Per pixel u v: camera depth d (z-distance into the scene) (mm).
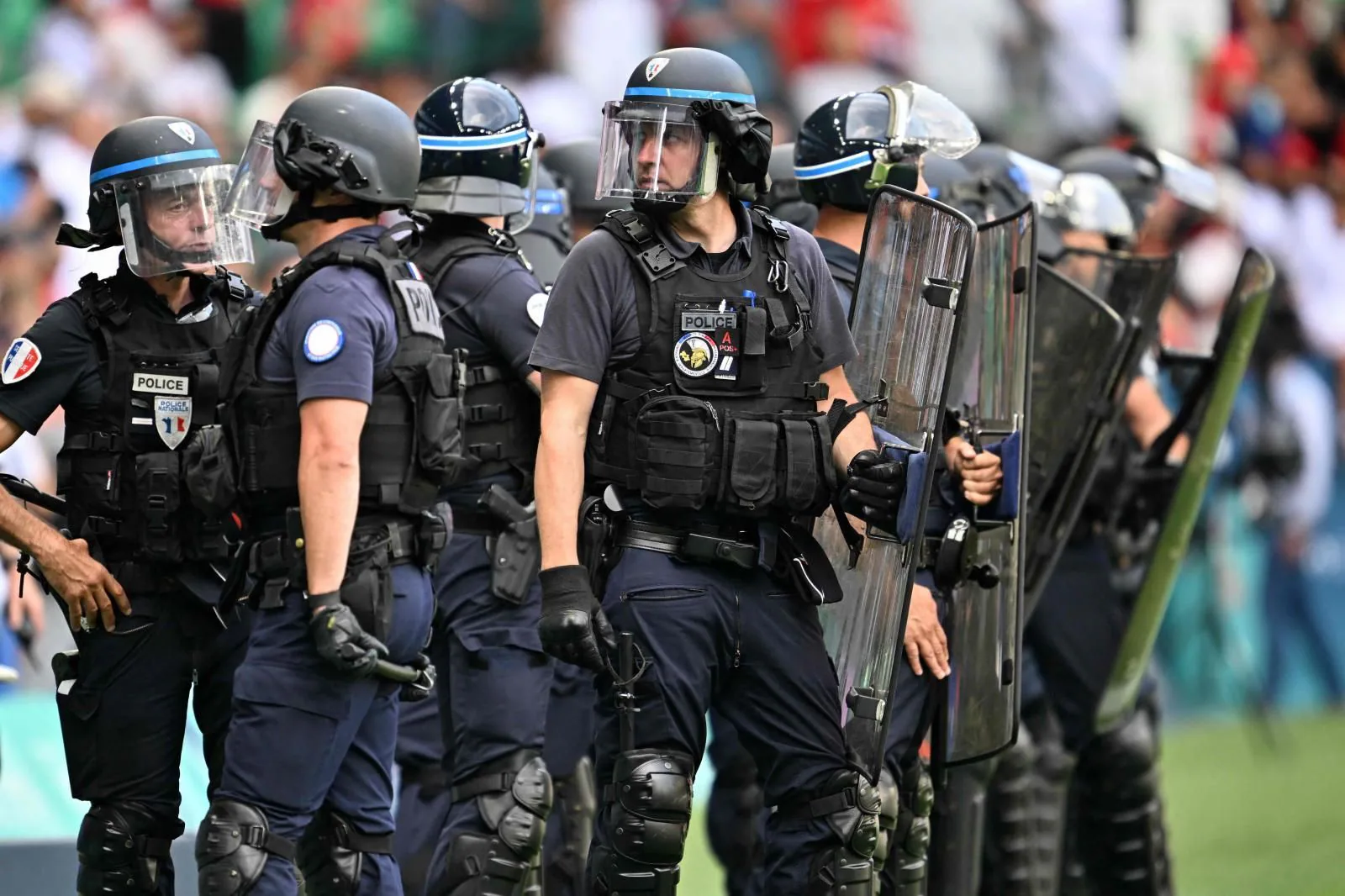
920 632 18672
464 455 19203
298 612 15891
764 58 45562
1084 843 24547
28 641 21797
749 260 16500
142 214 16922
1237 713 43312
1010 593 18891
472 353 19375
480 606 19125
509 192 19703
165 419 17312
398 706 19219
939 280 17359
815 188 19703
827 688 16703
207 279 17688
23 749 22719
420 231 19672
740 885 23109
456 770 19125
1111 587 23719
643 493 16219
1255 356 44938
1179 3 49000
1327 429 45469
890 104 19438
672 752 16297
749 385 16297
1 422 17109
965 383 19641
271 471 15961
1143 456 23891
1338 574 45312
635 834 16141
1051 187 24391
